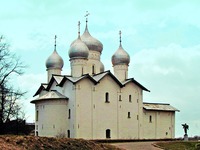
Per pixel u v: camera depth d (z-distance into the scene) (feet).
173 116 288.30
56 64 273.13
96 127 241.55
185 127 262.88
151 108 276.21
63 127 240.32
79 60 251.19
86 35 271.08
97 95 245.86
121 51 276.00
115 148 148.46
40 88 274.57
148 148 178.19
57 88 255.50
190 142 209.56
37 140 126.52
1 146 112.88
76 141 138.72
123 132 253.44
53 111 239.71
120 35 280.31
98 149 138.82
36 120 251.80
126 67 275.39
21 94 226.79
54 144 128.57
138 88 266.98
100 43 272.10
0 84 175.63
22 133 216.13
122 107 256.11
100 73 255.50
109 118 248.73
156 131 276.82
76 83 238.07
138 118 262.88
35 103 254.06
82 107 238.27
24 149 116.06
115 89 255.09
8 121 194.49
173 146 190.90
